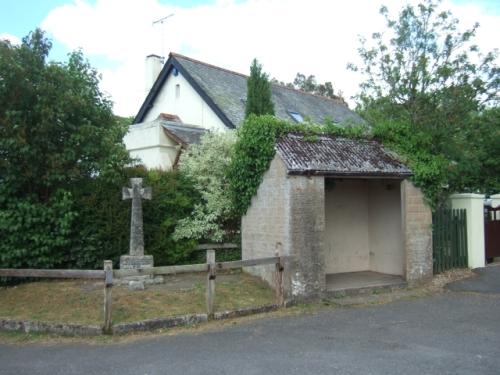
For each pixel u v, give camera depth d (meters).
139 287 9.68
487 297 10.52
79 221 10.98
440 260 13.06
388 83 14.30
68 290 9.63
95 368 6.02
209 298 8.52
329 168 10.39
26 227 10.40
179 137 16.30
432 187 12.22
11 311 8.66
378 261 13.63
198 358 6.34
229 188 12.48
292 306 9.75
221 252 12.67
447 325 8.06
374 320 8.49
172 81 20.81
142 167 12.36
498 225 15.13
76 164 10.79
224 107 18.50
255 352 6.59
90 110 10.80
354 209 13.81
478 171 17.73
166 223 12.00
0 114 10.09
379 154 11.76
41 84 10.09
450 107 13.72
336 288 10.87
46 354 6.70
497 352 6.51
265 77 16.88
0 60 9.78
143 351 6.71
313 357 6.34
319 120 22.20
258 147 10.93
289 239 10.05
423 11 14.09
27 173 10.23
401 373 5.70
